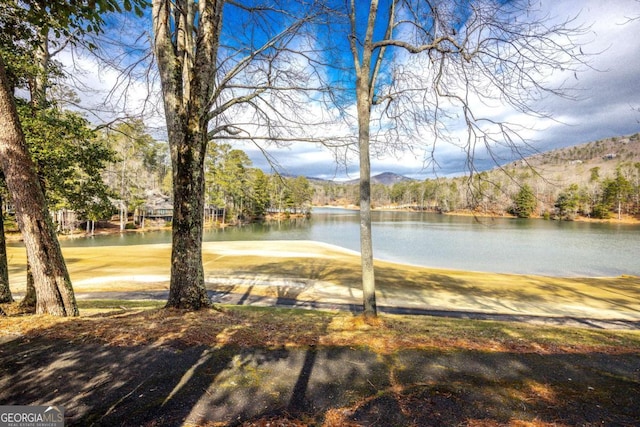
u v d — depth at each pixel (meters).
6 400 2.65
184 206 5.44
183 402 2.68
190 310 5.36
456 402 2.77
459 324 5.70
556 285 14.09
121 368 3.22
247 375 3.16
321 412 2.59
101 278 12.48
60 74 7.35
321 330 4.62
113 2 2.79
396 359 3.62
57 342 3.79
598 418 2.60
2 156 4.50
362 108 5.30
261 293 10.88
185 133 5.34
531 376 3.31
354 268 16.09
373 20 5.20
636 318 9.27
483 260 21.98
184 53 5.72
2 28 5.50
